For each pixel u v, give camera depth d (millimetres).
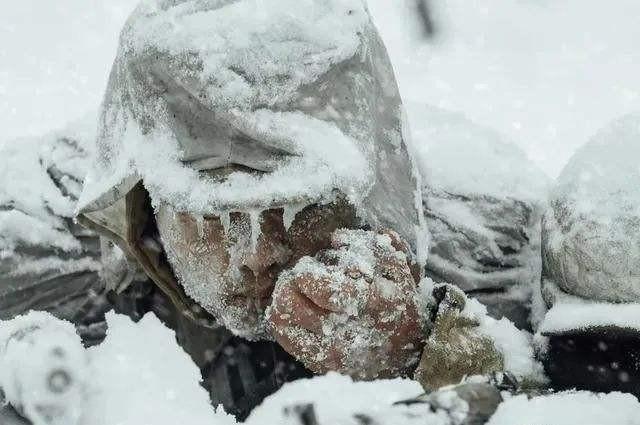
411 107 3074
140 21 2414
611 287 2232
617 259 2209
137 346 1864
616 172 2285
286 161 2240
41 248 2881
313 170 2227
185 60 2289
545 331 2303
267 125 2242
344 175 2242
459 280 2643
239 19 2316
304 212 2291
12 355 1780
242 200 2223
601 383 2242
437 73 6953
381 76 2562
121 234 2529
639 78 6773
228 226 2275
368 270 2135
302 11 2359
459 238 2668
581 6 7500
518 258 2682
